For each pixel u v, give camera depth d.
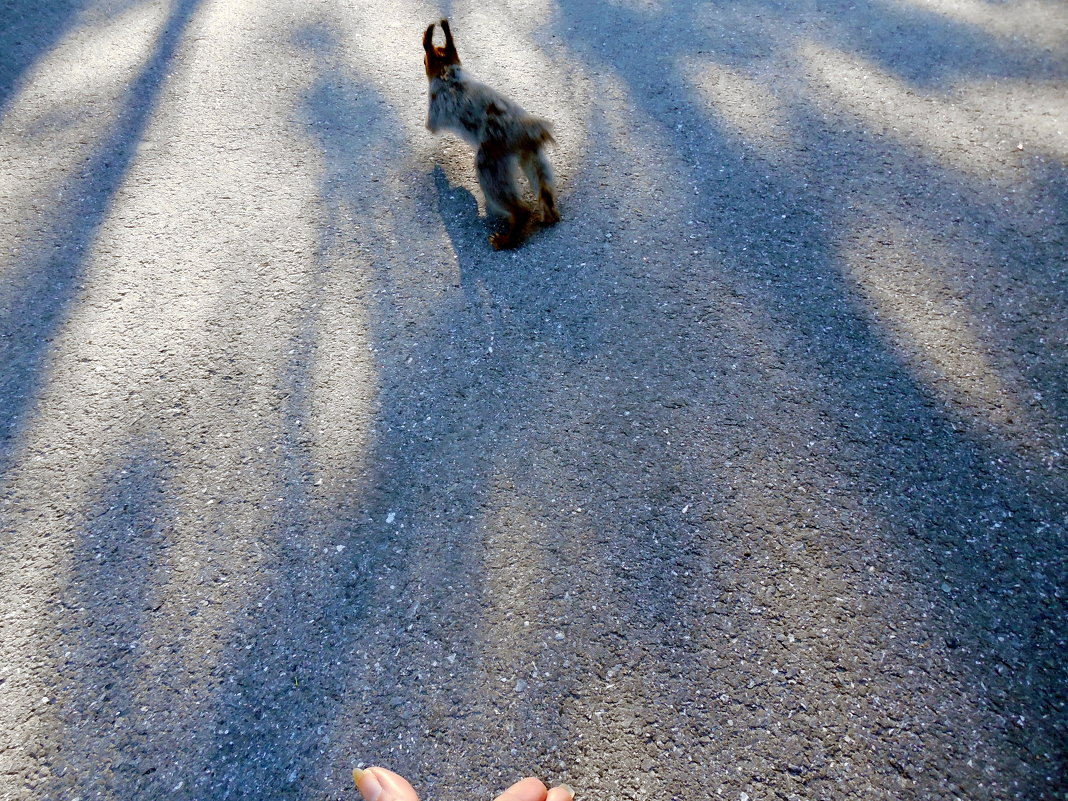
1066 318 2.92
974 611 2.20
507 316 3.16
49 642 2.33
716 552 2.39
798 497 2.50
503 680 2.17
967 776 1.92
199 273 3.44
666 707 2.09
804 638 2.19
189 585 2.44
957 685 2.06
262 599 2.39
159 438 2.84
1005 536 2.35
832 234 3.35
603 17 4.92
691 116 4.06
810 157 3.75
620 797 1.96
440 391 2.92
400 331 3.14
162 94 4.52
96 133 4.26
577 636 2.24
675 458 2.64
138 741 2.12
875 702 2.05
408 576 2.41
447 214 3.64
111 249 3.58
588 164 3.84
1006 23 4.50
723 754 2.00
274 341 3.14
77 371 3.09
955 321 2.96
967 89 4.04
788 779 1.95
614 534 2.46
